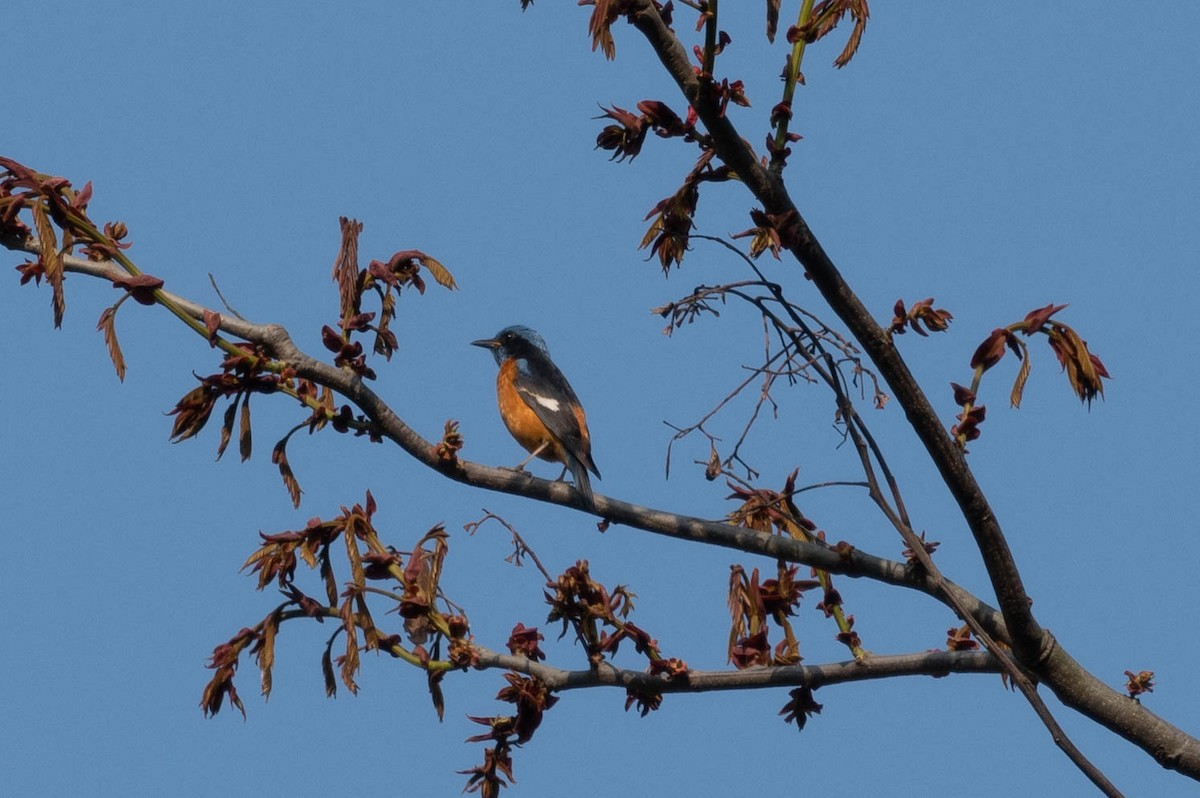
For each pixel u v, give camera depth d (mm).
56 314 11367
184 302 11844
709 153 11016
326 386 11844
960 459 10922
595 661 11516
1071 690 11273
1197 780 11078
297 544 11367
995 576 11055
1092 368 11148
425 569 11297
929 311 10820
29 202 11438
